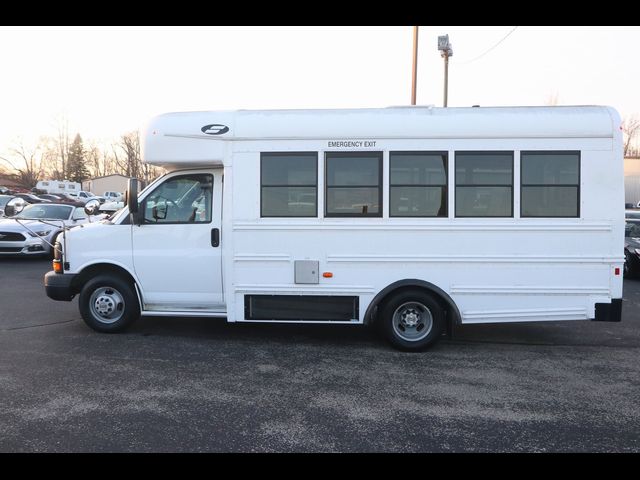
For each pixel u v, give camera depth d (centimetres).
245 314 635
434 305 613
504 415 442
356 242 617
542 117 596
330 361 587
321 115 616
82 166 7694
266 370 553
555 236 601
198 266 657
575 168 596
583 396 488
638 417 440
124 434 398
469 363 586
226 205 630
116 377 525
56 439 389
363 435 402
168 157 635
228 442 388
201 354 607
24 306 851
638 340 695
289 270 626
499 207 604
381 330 631
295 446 383
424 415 440
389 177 609
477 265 609
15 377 521
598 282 601
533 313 608
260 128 621
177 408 448
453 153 603
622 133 595
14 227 1348
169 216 667
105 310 681
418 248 611
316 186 618
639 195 4750
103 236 669
